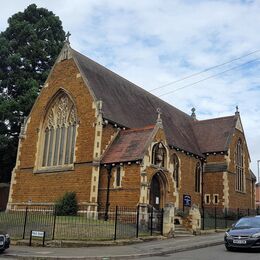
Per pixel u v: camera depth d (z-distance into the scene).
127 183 26.31
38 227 22.14
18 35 42.28
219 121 43.62
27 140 33.25
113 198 26.70
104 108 29.84
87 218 25.56
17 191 32.28
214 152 39.28
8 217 25.95
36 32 43.25
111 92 33.16
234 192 39.16
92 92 29.72
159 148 28.02
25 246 18.69
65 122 31.33
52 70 33.25
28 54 41.50
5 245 16.44
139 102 36.72
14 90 40.88
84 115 29.61
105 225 23.08
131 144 28.06
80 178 28.33
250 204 42.78
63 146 30.77
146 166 26.20
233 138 40.94
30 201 31.00
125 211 25.73
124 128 30.38
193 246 18.97
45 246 18.59
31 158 32.38
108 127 29.23
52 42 43.12
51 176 30.31
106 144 28.80
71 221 23.72
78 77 31.03
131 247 18.56
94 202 26.94
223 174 38.06
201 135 42.84
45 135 32.62
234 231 17.64
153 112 37.50
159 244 19.66
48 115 32.81
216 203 37.72
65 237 19.67
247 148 44.00
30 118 33.72
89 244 18.78
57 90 32.09
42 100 33.25
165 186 28.39
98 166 27.66
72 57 32.12
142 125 33.09
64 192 28.97
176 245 19.22
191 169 37.22
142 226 24.16
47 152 31.94
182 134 39.62
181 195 34.69
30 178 31.77
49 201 29.73
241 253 16.66
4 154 38.84
